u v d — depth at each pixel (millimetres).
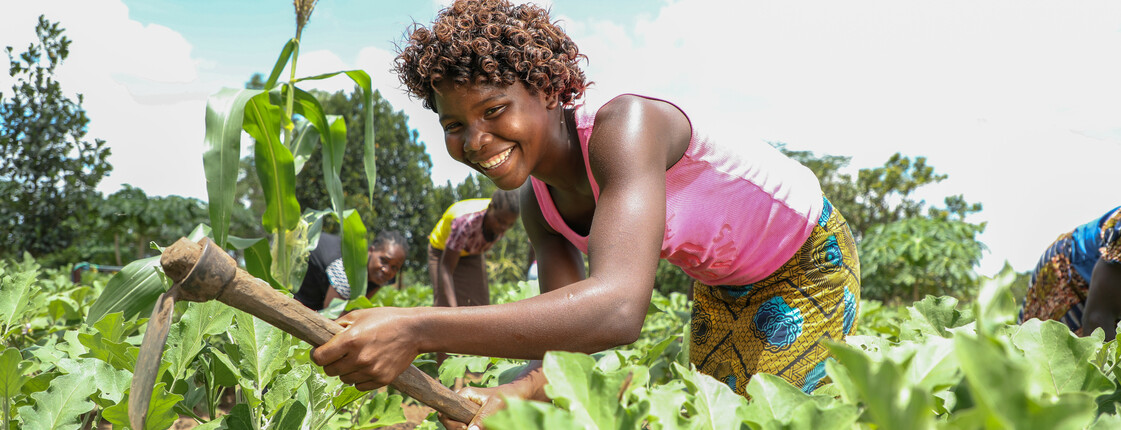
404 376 1098
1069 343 922
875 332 3391
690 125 1461
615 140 1290
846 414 666
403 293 6500
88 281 5949
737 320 1831
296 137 2936
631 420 709
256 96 2381
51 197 13109
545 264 1936
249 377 1390
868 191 22031
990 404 431
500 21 1304
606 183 1273
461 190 32406
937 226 11617
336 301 2729
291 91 2609
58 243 13500
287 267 2578
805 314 1733
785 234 1674
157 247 1888
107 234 27297
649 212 1213
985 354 435
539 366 1463
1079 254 2660
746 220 1604
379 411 1438
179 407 1467
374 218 28500
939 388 773
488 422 573
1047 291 2842
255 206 29922
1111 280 2404
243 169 27531
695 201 1536
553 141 1421
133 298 2129
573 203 1646
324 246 3682
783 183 1655
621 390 741
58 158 13016
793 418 684
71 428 1177
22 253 13023
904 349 979
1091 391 889
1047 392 866
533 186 1728
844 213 21625
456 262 4492
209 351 1608
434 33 1304
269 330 1424
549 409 591
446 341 1033
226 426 1337
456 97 1289
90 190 13570
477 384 1827
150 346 917
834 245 1773
